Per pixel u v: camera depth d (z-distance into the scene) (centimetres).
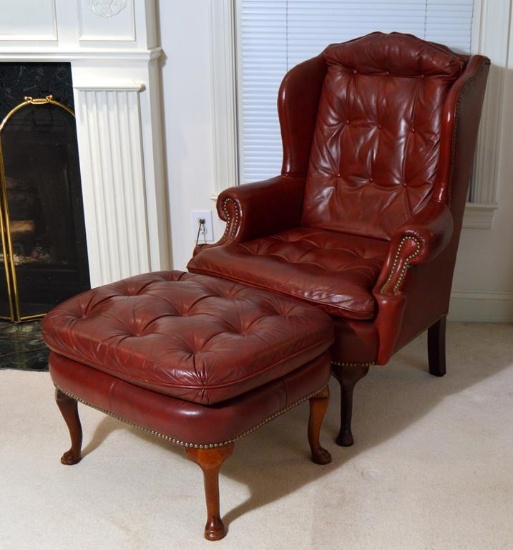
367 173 277
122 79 297
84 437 240
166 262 326
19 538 198
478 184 303
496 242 311
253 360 190
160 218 316
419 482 218
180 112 311
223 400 189
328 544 194
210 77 305
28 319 328
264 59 305
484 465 225
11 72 303
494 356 291
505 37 289
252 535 198
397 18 296
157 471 224
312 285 230
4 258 321
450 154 245
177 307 218
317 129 285
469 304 319
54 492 216
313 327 208
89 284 329
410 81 269
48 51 292
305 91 280
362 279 231
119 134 301
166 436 192
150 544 195
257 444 236
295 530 199
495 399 261
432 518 203
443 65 259
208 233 324
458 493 213
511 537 196
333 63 283
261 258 247
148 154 304
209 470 192
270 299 222
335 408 257
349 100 279
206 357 188
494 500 210
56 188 316
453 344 301
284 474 222
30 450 235
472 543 194
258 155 316
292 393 204
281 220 279
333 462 227
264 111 311
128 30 291
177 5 299
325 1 297
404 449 233
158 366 188
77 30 292
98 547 195
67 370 211
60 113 307
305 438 239
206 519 204
